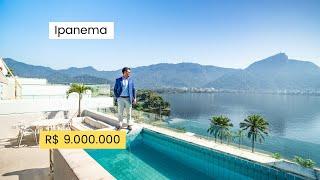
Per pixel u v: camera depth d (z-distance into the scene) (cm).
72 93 2023
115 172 642
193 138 790
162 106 14475
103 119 1226
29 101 1468
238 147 764
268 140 973
